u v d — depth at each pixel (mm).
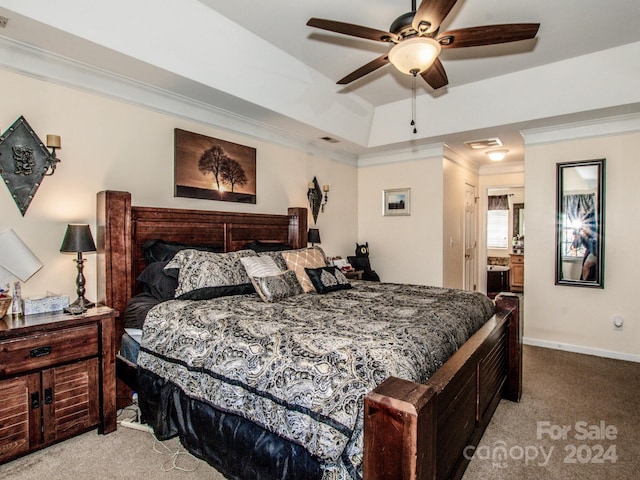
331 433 1186
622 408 2506
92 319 2111
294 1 2355
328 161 4844
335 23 1901
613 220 3623
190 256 2574
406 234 5004
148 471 1829
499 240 8383
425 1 1666
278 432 1373
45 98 2348
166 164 3014
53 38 2088
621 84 3096
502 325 2371
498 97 3643
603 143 3654
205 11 2406
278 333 1653
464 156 5398
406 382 1042
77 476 1791
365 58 3102
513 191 8180
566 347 3857
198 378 1769
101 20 2105
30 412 1892
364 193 5387
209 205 3352
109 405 2178
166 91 2873
